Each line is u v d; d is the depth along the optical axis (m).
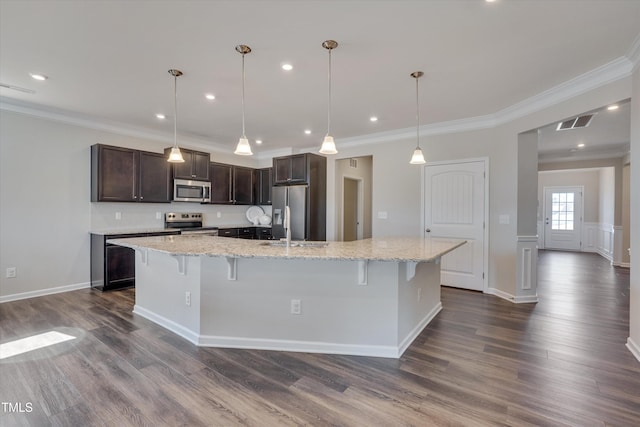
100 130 4.55
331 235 5.90
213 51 2.56
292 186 5.49
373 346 2.48
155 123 4.63
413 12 2.05
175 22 2.17
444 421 1.71
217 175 5.93
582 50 2.51
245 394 1.95
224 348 2.60
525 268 3.95
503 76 3.00
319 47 2.49
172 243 2.92
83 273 4.41
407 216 4.96
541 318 3.32
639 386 2.04
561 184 9.38
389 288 2.45
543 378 2.13
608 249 7.58
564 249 9.34
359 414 1.77
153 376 2.14
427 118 4.35
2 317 3.24
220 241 3.14
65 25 2.19
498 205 4.19
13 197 3.82
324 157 5.84
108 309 3.51
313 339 2.55
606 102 2.83
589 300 4.01
